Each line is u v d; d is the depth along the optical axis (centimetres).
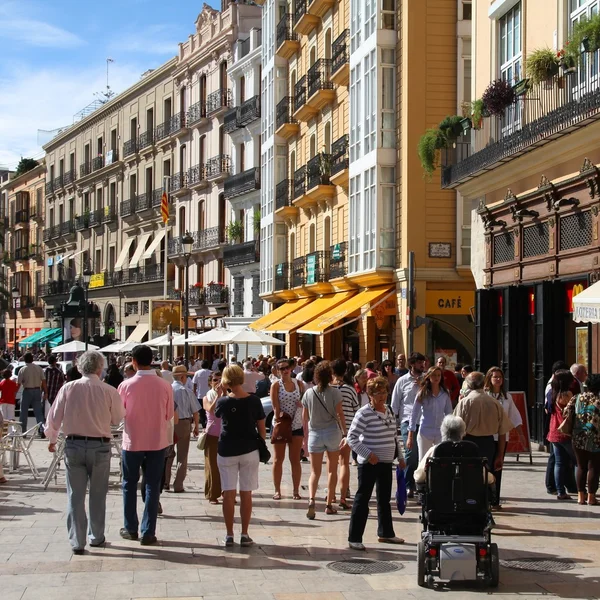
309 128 3903
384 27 2981
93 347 3753
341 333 3600
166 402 1034
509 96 1931
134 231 6303
